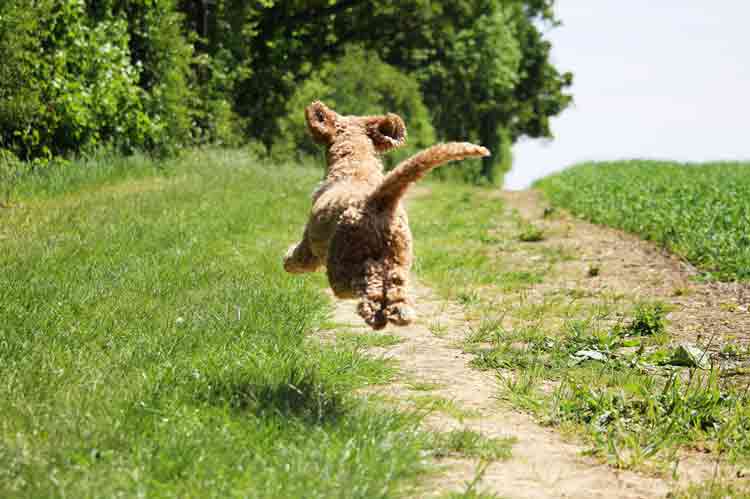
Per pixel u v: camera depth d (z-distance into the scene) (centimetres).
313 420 780
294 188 3009
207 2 4394
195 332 1051
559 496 678
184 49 3519
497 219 2788
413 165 769
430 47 7412
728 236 1873
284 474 645
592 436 813
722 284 1584
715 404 873
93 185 2586
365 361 1020
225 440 700
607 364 1070
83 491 602
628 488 698
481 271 1792
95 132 2978
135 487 616
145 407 759
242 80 4725
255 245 1798
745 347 1152
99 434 696
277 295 1299
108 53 2977
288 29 5394
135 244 1614
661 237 2145
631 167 5128
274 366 915
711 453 786
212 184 2686
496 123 9419
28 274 1280
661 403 889
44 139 2744
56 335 993
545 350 1158
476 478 673
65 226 1761
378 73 5753
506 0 8094
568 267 1852
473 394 954
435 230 2436
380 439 739
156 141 3284
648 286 1614
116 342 996
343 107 5581
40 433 703
